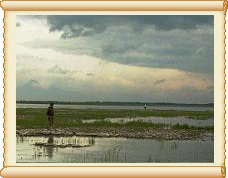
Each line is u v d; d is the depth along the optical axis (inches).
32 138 1073.5
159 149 926.4
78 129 1298.0
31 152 842.8
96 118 1987.0
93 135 1166.3
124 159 783.1
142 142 1051.3
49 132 1184.2
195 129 1395.2
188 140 1109.1
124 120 1919.3
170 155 842.2
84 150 888.9
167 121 1943.9
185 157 820.6
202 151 904.3
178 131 1314.0
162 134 1219.9
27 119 1631.4
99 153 852.6
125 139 1108.5
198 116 2608.3
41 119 1653.5
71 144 968.9
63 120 1641.2
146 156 825.5
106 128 1353.3
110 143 1015.6
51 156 799.1
